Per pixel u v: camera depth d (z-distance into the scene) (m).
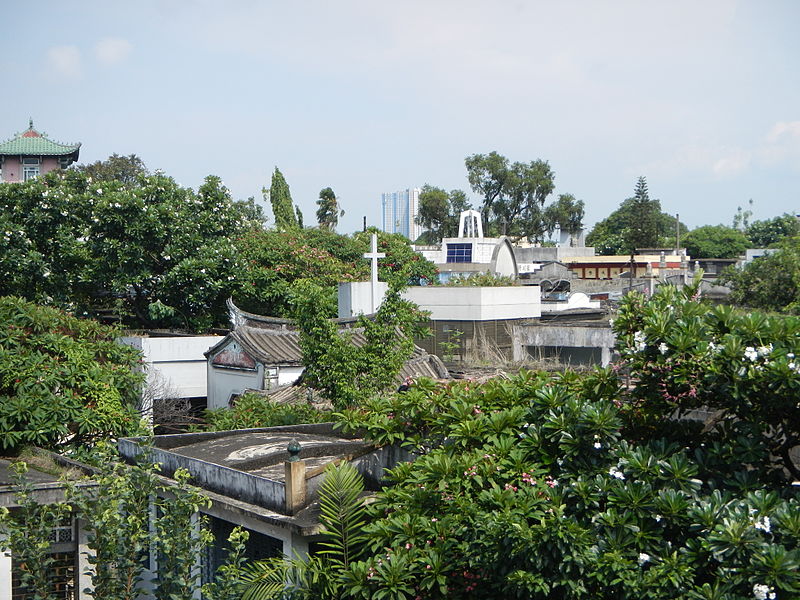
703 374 8.39
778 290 36.09
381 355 17.23
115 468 10.06
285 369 23.34
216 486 11.59
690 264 67.81
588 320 34.16
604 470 8.68
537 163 78.19
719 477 8.60
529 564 8.07
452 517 8.98
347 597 9.14
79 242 31.19
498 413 10.12
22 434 14.76
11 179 58.59
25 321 16.42
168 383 26.45
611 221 102.31
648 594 7.64
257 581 9.65
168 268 31.78
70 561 12.20
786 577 7.07
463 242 53.59
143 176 33.12
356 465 11.02
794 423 8.71
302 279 32.69
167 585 9.33
